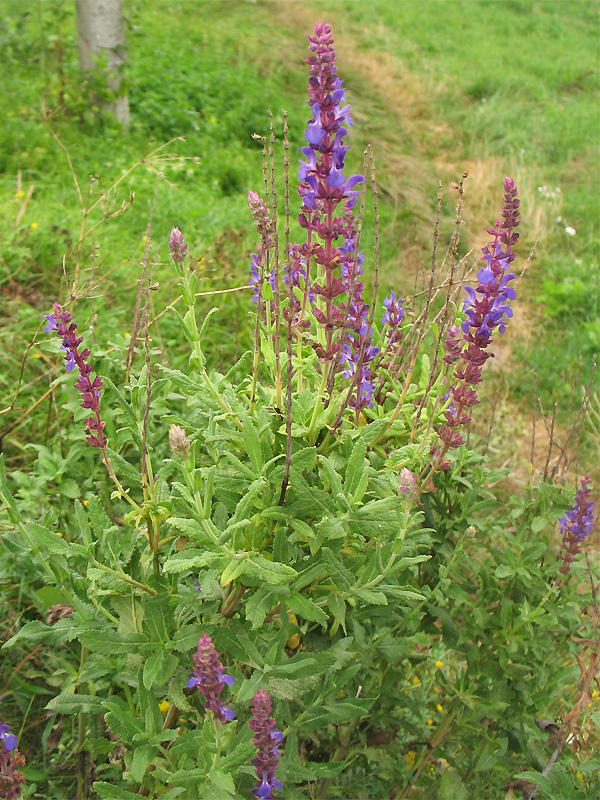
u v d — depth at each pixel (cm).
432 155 969
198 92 874
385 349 241
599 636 270
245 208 620
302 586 191
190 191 646
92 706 210
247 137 830
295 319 215
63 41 902
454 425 212
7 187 560
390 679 260
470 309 208
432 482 240
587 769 217
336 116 168
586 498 258
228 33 1148
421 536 221
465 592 251
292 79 1041
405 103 1129
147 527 208
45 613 252
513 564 265
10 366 375
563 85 1371
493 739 262
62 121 724
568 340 629
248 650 187
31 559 237
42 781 242
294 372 210
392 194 771
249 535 190
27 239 468
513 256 206
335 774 207
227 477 186
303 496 183
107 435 261
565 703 303
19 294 430
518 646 265
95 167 627
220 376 216
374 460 219
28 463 337
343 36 1343
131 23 1032
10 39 895
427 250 684
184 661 207
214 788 173
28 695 252
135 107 813
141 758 183
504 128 1063
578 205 866
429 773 282
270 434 196
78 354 196
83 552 200
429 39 1463
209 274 477
